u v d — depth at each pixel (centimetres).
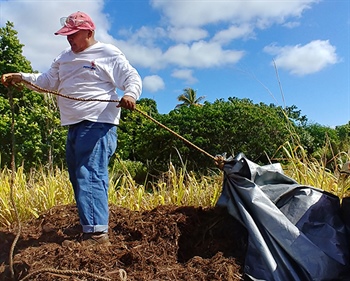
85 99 343
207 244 350
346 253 330
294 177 506
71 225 413
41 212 504
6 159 1030
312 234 338
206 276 300
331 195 363
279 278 305
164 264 321
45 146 1023
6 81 365
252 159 1245
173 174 579
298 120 936
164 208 406
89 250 327
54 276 293
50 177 590
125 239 369
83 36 356
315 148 872
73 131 359
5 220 498
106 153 356
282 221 325
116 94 369
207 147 1242
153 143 1285
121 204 545
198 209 387
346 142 723
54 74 377
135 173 1261
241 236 349
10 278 316
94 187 346
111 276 294
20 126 1036
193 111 1332
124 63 362
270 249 320
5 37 1198
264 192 362
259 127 1238
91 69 355
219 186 526
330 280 309
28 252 336
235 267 314
